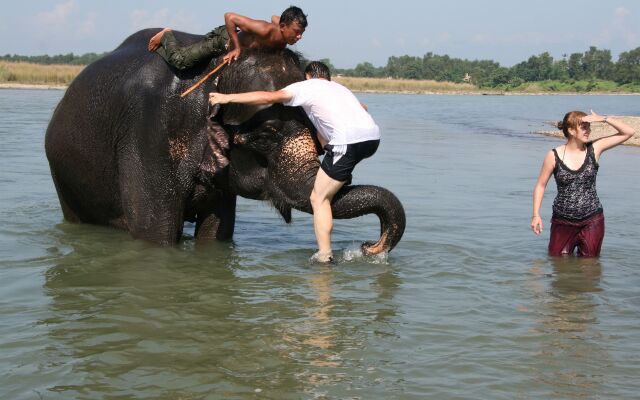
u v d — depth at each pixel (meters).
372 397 4.40
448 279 6.89
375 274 6.96
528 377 4.72
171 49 7.54
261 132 6.82
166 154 7.59
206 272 6.94
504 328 5.59
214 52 7.32
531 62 145.25
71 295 6.18
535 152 19.00
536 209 8.07
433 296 6.34
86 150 8.28
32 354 4.94
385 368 4.81
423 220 9.55
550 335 5.46
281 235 8.66
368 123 6.75
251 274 6.90
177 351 5.03
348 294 6.33
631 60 148.75
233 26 6.96
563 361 4.98
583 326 5.67
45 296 6.15
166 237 7.75
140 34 8.43
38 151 15.63
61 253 7.53
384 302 6.13
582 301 6.30
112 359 4.88
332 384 4.56
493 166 15.67
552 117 39.66
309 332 5.41
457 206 10.65
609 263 7.63
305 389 4.48
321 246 7.08
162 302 6.04
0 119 24.20
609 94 124.50
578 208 7.80
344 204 6.89
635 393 4.52
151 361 4.86
